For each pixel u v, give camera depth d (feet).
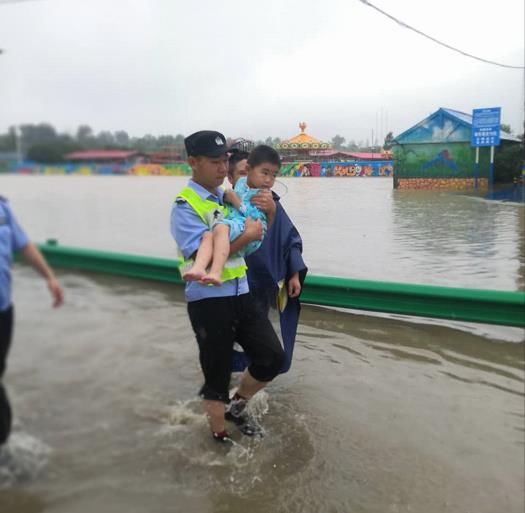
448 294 12.73
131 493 6.17
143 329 8.36
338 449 8.11
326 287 13.87
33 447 5.60
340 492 7.15
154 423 7.47
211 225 7.47
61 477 5.74
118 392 6.30
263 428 8.65
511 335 12.47
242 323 8.23
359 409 9.26
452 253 15.51
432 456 7.90
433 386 10.09
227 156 7.68
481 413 9.08
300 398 9.66
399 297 13.25
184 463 7.28
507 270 14.70
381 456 7.93
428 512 6.79
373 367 10.92
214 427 7.97
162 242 10.10
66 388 5.49
